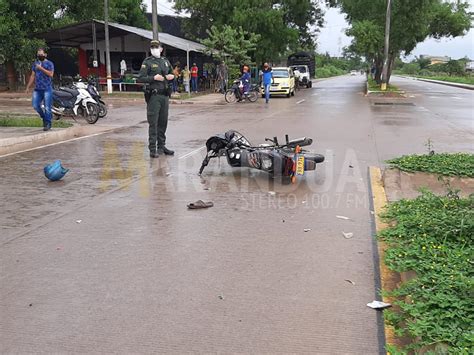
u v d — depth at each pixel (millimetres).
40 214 6129
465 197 6465
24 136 11406
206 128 14406
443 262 4055
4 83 34281
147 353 3217
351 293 4020
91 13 33031
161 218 5945
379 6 35094
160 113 9773
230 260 4676
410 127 14602
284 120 16453
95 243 5125
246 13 38188
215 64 36375
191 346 3293
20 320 3635
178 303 3859
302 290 4070
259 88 29766
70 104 15812
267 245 5051
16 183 7727
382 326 3525
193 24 43812
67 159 9680
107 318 3646
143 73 9492
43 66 12227
